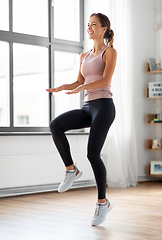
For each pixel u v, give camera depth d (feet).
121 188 16.65
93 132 8.97
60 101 24.21
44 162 15.39
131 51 17.80
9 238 8.21
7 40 15.52
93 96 9.25
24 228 9.15
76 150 17.03
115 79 17.16
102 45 9.50
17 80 44.55
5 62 15.75
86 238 8.21
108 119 9.04
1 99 42.01
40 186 15.51
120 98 17.13
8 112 15.56
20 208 11.88
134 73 18.85
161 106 19.30
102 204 9.41
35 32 17.12
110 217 10.44
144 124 19.21
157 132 19.65
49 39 17.06
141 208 11.78
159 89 18.76
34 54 43.86
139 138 18.99
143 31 19.19
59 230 8.95
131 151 17.72
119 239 8.13
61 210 11.51
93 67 9.29
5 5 15.70
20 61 44.42
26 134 15.07
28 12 17.06
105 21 9.43
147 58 19.34
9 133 14.61
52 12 17.15
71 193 15.21
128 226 9.34
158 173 18.84
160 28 19.47
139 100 19.02
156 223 9.66
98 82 8.87
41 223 9.70
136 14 18.92
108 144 17.13
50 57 17.03
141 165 19.04
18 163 14.64
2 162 14.21
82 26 18.37
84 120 9.32
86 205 12.39
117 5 17.34
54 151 16.22
